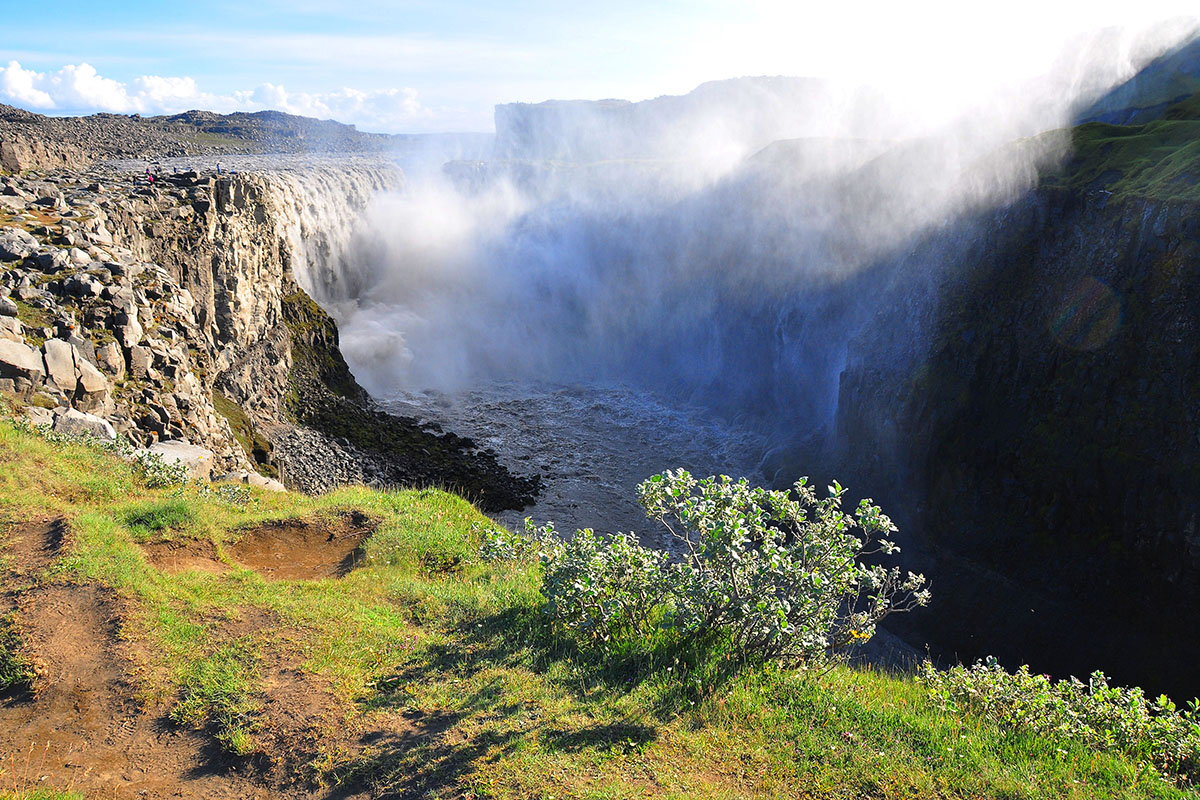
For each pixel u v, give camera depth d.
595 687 7.94
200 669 7.98
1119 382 39.06
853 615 9.22
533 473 47.03
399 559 12.17
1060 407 41.38
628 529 40.91
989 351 45.69
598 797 6.11
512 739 6.90
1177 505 35.19
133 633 8.42
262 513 14.04
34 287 19.50
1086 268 42.31
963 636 38.03
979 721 8.32
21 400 15.72
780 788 6.45
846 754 7.01
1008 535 41.41
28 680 7.60
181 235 34.09
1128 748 8.26
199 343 24.36
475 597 10.55
